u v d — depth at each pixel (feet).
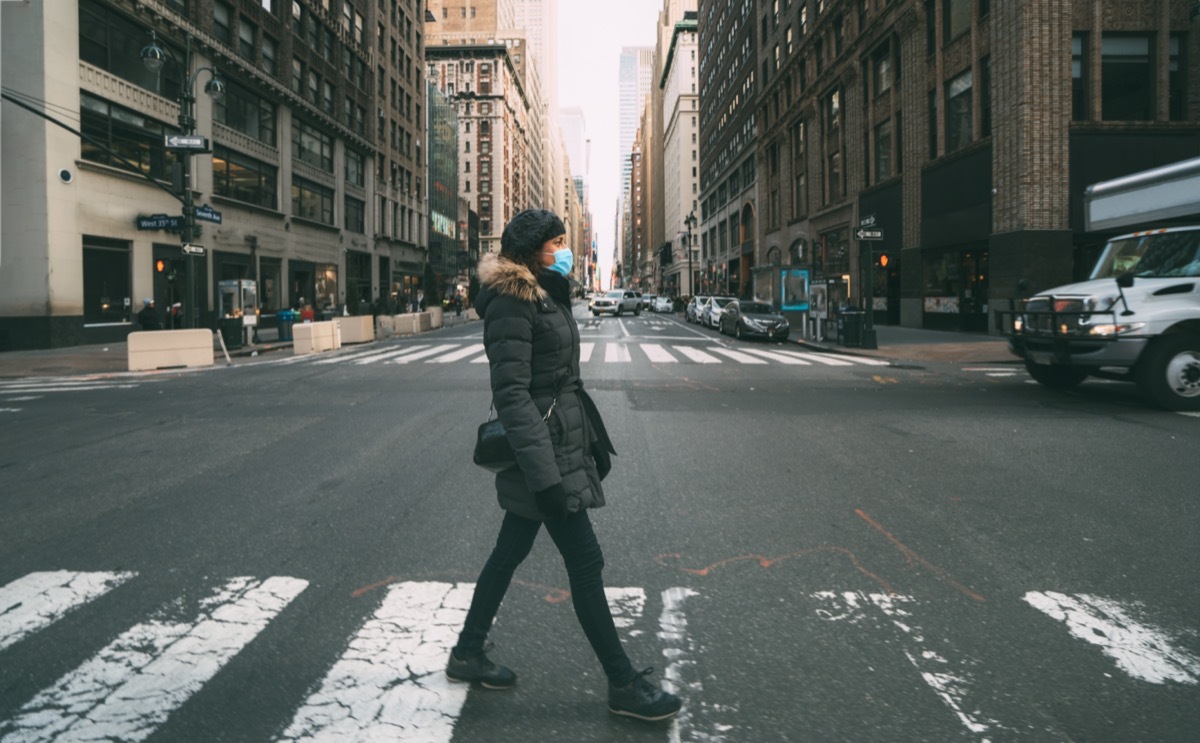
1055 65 68.80
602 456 9.46
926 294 92.73
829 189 130.11
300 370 51.26
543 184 545.44
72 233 73.46
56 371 53.62
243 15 105.91
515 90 383.45
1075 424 27.55
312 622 11.35
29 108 53.47
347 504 17.80
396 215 185.26
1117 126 69.00
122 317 81.15
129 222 81.56
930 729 8.37
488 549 14.60
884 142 106.11
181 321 89.66
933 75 89.51
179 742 8.20
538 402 8.80
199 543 15.08
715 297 113.29
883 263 66.69
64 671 9.87
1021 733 8.27
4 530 16.05
